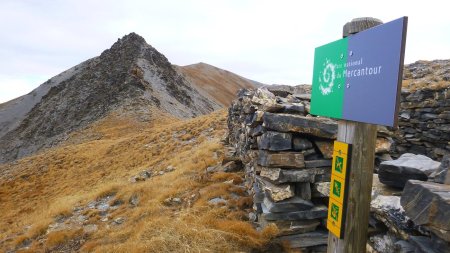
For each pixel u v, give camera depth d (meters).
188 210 7.60
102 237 8.66
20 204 26.59
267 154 6.18
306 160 6.11
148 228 7.04
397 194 3.83
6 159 82.31
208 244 5.79
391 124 2.71
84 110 83.56
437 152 11.02
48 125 87.75
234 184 9.34
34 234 11.11
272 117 6.19
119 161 29.88
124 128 56.28
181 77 108.50
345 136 3.53
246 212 7.31
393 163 3.93
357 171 3.37
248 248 5.72
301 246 5.71
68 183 28.64
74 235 9.67
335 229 3.57
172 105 80.81
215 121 30.14
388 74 2.75
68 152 41.09
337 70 3.65
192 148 21.83
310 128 6.06
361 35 3.16
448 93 10.63
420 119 11.80
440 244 2.75
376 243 3.73
